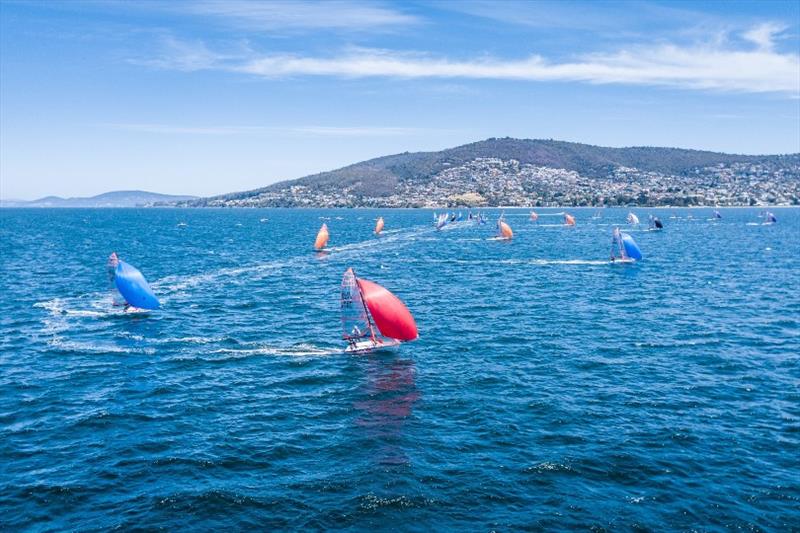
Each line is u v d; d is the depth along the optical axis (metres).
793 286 62.47
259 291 61.47
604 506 19.48
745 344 38.91
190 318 47.84
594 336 41.28
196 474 21.72
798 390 30.14
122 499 20.05
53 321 46.75
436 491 20.38
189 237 147.88
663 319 46.69
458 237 137.62
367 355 36.75
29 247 114.12
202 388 31.03
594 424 25.88
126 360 36.16
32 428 25.94
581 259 88.94
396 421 26.36
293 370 34.03
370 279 69.88
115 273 49.34
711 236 134.00
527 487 20.64
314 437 24.81
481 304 53.41
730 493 20.30
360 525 18.52
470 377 32.28
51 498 20.09
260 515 19.06
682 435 24.70
